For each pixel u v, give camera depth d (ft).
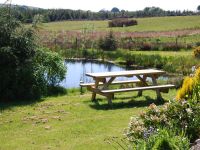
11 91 53.06
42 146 33.58
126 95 56.44
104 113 45.21
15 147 33.50
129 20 295.89
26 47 54.95
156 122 28.55
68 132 37.47
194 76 35.22
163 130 25.21
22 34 55.11
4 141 35.19
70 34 184.85
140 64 113.70
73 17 350.23
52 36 164.04
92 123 40.57
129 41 163.32
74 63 122.01
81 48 149.18
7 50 52.31
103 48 155.12
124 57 126.52
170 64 100.12
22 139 35.68
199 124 29.09
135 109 47.37
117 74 51.31
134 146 25.30
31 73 54.39
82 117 43.37
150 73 53.67
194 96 31.76
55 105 49.85
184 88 32.78
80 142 34.22
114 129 38.06
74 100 53.11
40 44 59.67
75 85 74.95
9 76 52.70
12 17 55.57
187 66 95.25
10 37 54.29
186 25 284.00
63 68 61.00
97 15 377.50
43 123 41.06
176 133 27.63
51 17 325.83
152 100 52.70
